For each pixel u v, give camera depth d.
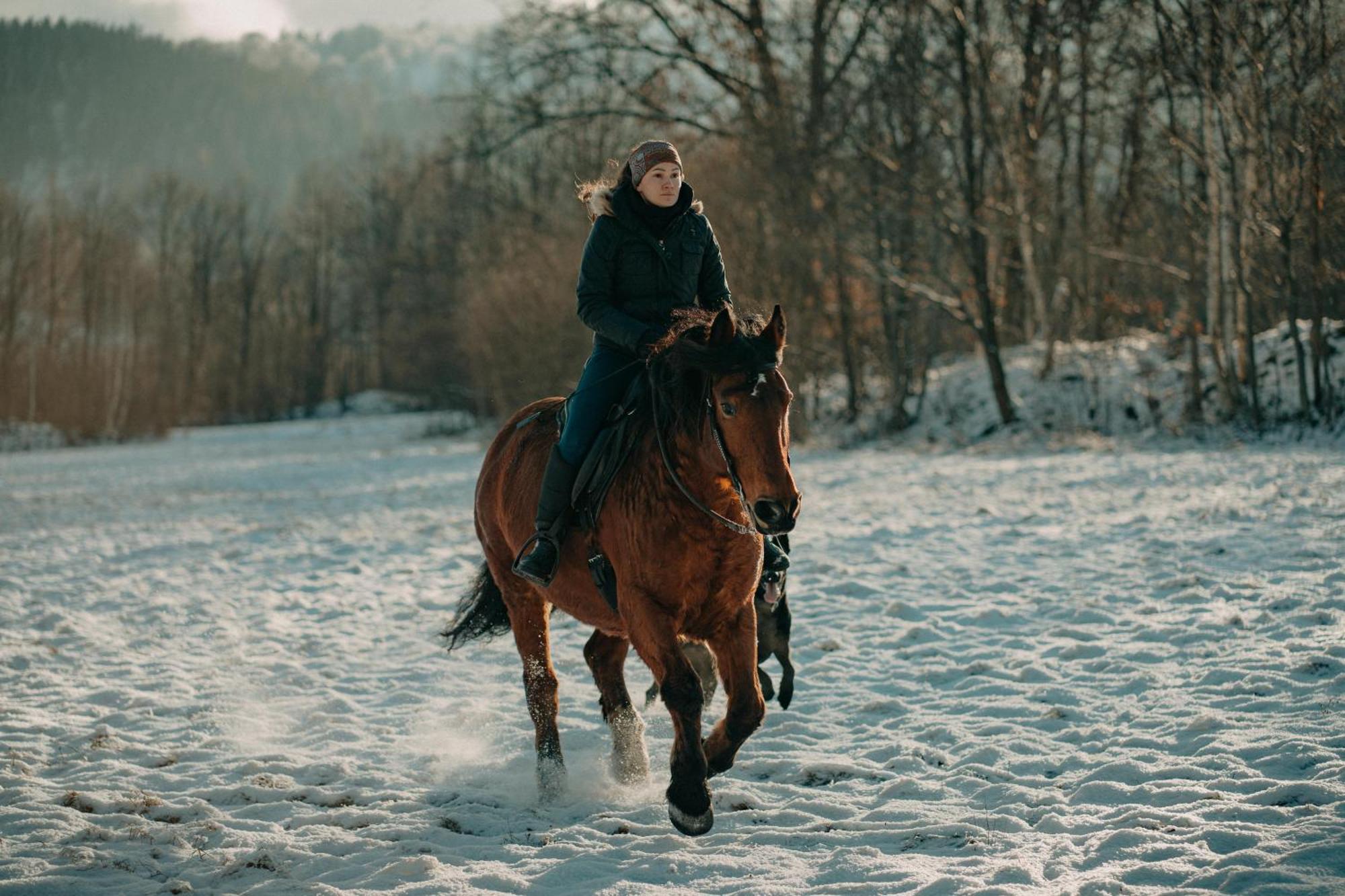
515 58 29.00
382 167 72.44
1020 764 5.01
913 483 16.14
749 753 5.47
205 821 4.71
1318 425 18.22
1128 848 3.89
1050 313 24.17
